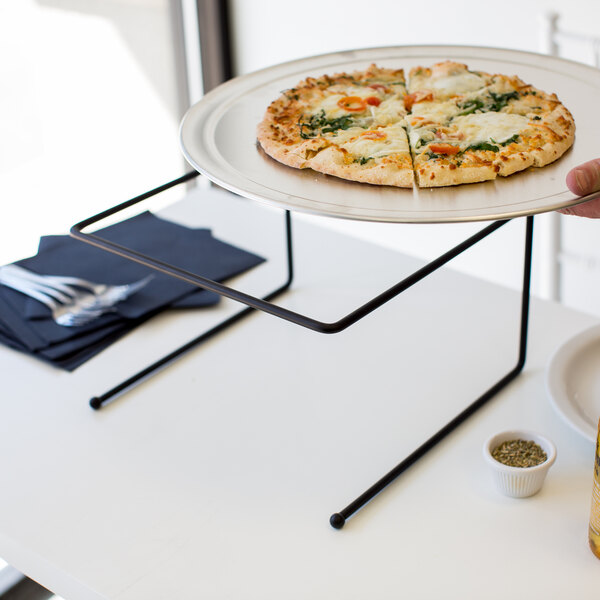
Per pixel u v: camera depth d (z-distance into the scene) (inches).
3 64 68.9
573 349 32.5
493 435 28.2
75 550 26.4
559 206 25.1
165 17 76.2
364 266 41.8
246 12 74.7
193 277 27.6
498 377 33.4
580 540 25.9
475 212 25.2
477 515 27.0
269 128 33.3
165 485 28.8
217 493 28.3
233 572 25.4
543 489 27.9
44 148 73.1
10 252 73.5
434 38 65.2
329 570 25.3
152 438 31.0
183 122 33.5
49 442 31.0
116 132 77.0
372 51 40.7
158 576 25.4
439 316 37.6
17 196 73.0
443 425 31.0
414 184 29.6
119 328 36.9
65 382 34.3
